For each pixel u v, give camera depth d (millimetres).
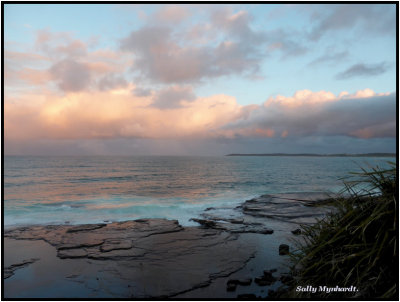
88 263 7652
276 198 18156
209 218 13891
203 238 10117
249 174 50219
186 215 15148
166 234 10656
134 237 10203
